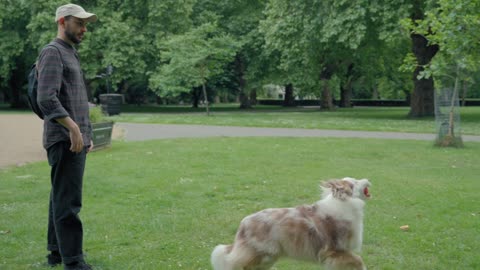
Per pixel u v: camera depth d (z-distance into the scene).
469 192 9.02
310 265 5.42
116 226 6.96
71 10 4.94
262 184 9.72
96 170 11.14
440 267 5.41
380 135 18.75
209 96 56.97
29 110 39.84
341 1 24.98
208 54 29.69
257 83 40.47
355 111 40.75
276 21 29.84
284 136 18.31
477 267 5.41
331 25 25.64
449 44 11.55
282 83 38.31
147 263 5.55
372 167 11.60
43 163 12.34
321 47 29.70
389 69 42.62
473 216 7.40
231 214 7.59
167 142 16.42
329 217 4.48
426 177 10.41
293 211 4.56
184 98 56.16
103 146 14.87
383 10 24.17
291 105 53.94
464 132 19.98
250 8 39.88
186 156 13.27
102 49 34.66
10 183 9.83
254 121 25.00
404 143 16.03
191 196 8.77
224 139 17.27
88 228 6.86
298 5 28.34
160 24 35.22
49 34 33.66
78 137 4.79
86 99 5.28
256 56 39.22
